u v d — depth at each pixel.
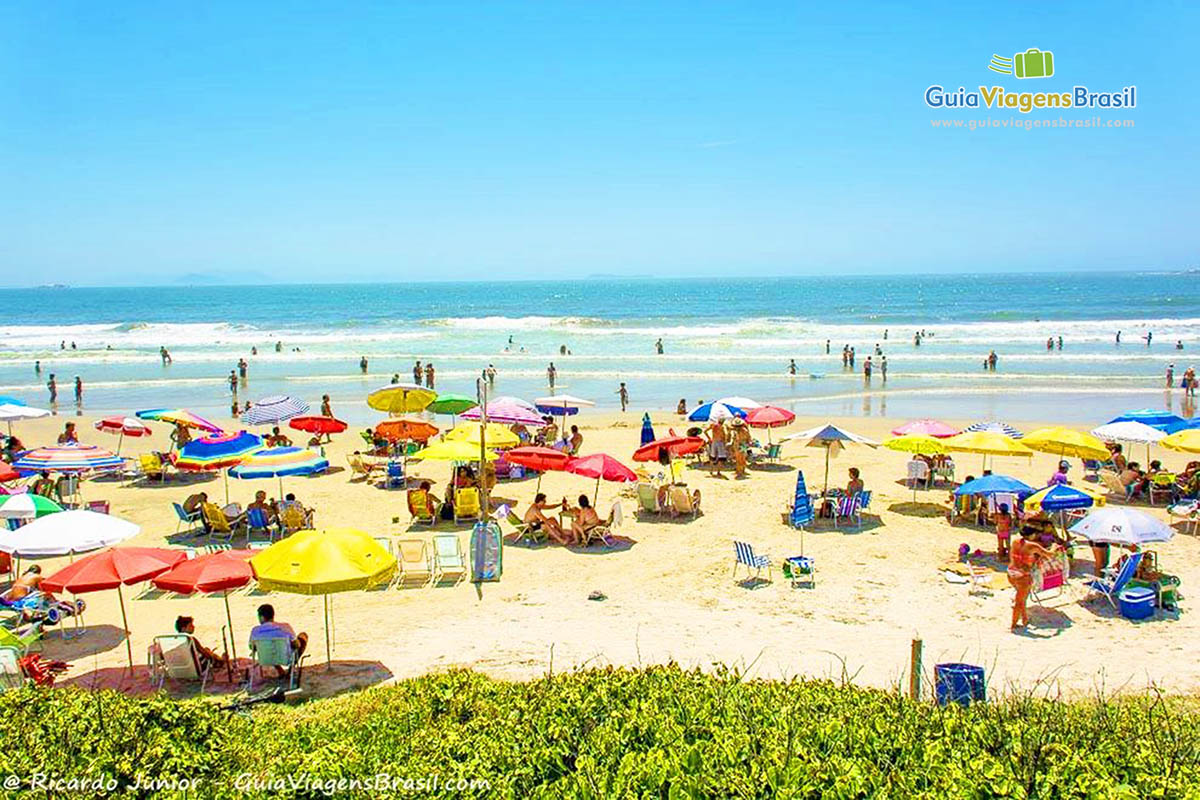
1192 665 10.28
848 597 12.79
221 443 17.14
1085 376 42.22
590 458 15.58
